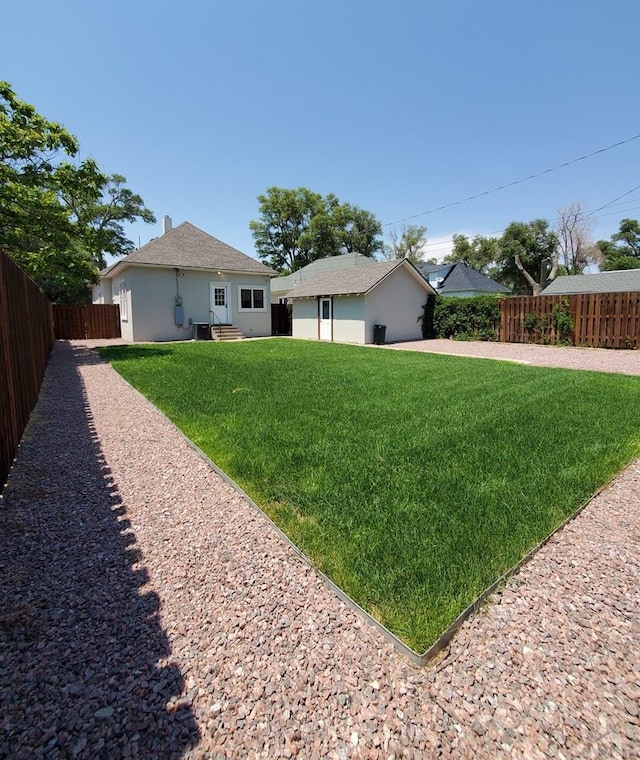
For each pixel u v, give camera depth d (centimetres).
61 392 712
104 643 182
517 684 163
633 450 404
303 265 4556
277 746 139
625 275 2598
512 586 220
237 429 475
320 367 969
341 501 302
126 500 321
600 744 140
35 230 1192
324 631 190
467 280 3316
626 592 217
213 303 1875
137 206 3441
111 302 2200
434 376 842
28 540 264
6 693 156
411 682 164
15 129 1080
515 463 369
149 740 140
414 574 222
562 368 973
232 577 229
